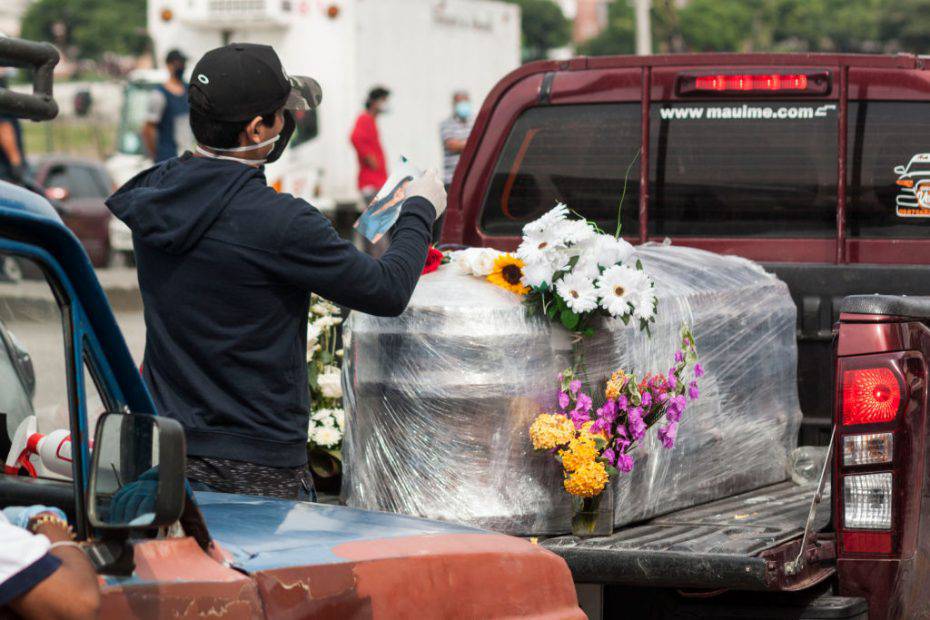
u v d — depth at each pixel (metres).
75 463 2.91
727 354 5.36
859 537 4.63
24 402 3.09
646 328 4.83
